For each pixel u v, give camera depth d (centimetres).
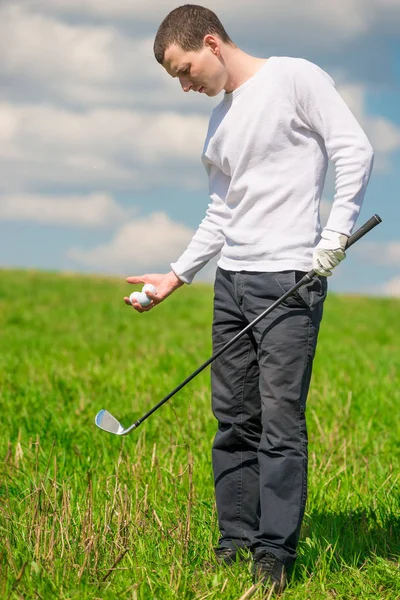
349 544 499
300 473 448
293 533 444
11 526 471
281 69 453
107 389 949
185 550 467
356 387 969
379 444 734
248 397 479
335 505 561
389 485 601
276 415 448
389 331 1827
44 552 447
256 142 453
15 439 725
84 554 446
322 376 1062
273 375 449
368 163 441
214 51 454
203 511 536
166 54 459
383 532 523
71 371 1053
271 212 454
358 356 1278
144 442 687
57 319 1839
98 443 709
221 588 426
